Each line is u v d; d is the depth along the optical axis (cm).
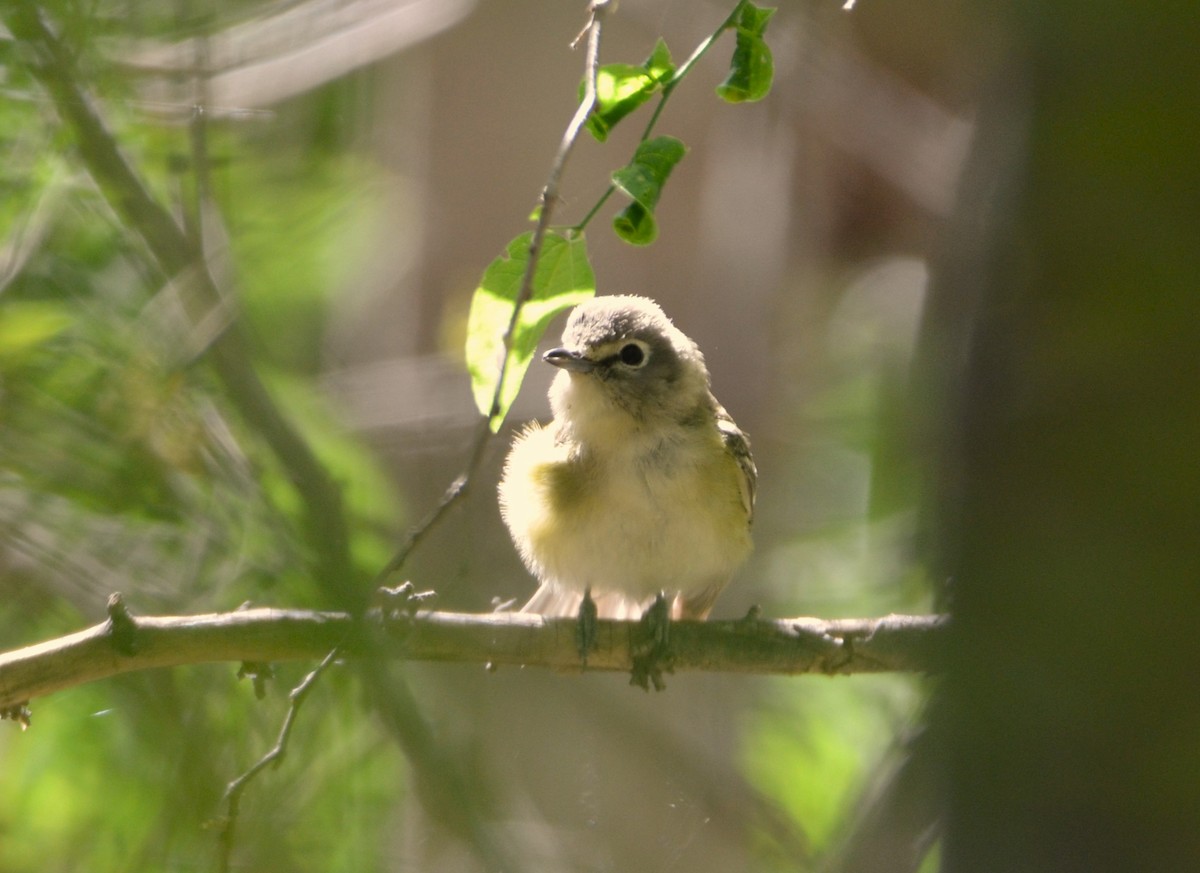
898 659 927
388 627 877
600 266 2089
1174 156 508
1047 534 531
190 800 918
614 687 1734
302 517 1018
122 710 973
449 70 2098
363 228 1608
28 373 995
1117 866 525
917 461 1370
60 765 1034
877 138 2030
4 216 1059
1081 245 523
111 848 988
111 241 1089
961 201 930
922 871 948
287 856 916
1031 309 540
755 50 786
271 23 1184
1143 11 505
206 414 1038
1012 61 571
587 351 1070
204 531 987
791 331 2080
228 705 972
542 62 2097
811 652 930
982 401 560
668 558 1076
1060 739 532
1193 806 515
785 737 1450
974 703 552
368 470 1273
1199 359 509
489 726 1227
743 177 2103
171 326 1036
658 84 782
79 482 966
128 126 1149
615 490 1066
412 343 2094
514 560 1794
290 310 1568
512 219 2098
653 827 1479
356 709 989
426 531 677
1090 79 517
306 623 820
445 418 1908
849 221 2112
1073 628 526
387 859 1059
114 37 1051
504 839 1056
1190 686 513
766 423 2028
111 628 805
